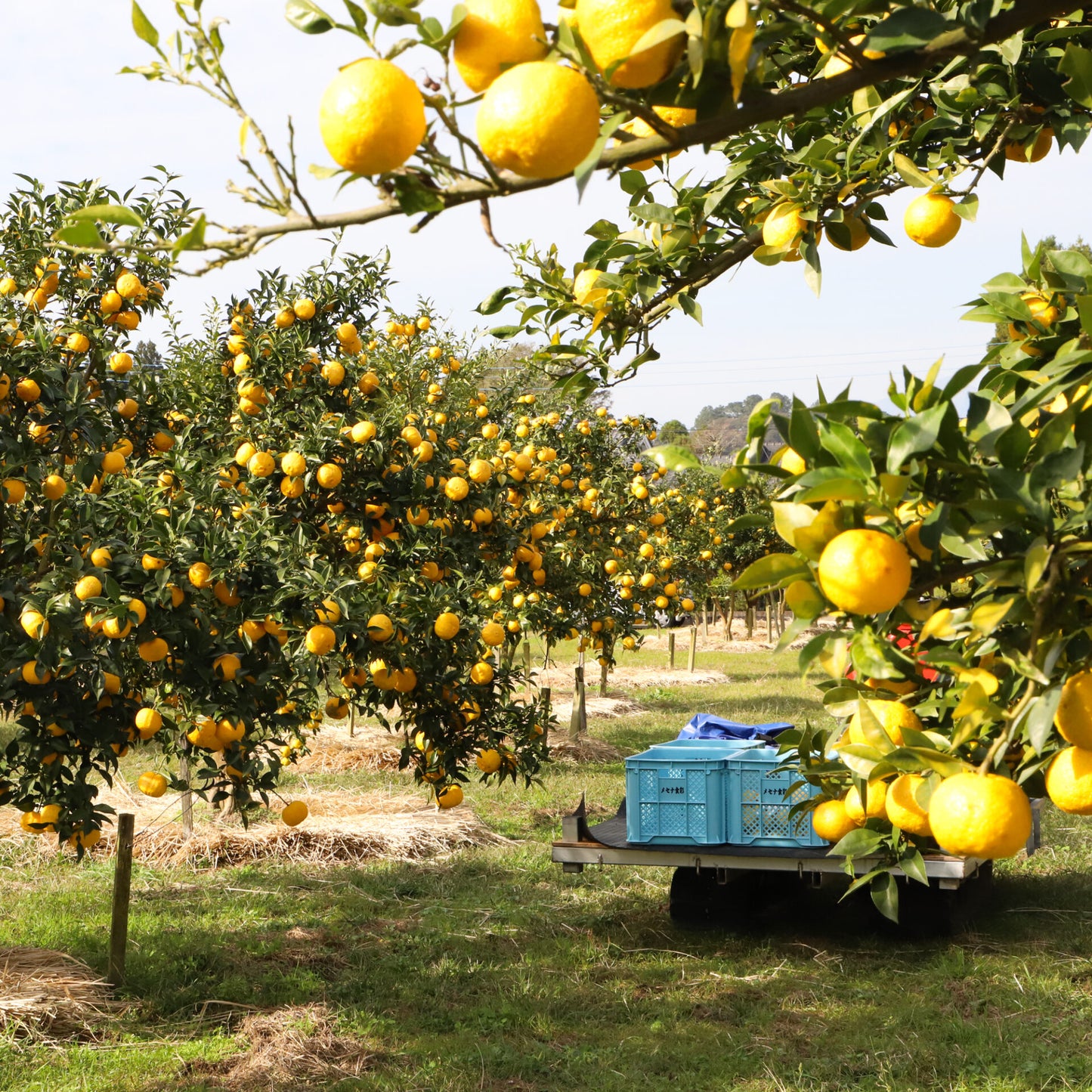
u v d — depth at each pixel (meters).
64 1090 5.04
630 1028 6.05
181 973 6.63
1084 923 7.90
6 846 9.27
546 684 21.14
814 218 2.49
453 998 6.44
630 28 1.17
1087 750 1.33
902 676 1.59
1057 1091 5.14
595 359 3.06
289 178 1.22
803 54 2.41
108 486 4.91
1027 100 2.39
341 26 1.17
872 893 1.81
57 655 3.86
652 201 2.88
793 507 1.39
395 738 14.49
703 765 7.47
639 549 12.02
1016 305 1.86
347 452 5.82
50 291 5.40
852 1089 5.21
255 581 4.46
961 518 1.39
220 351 6.90
